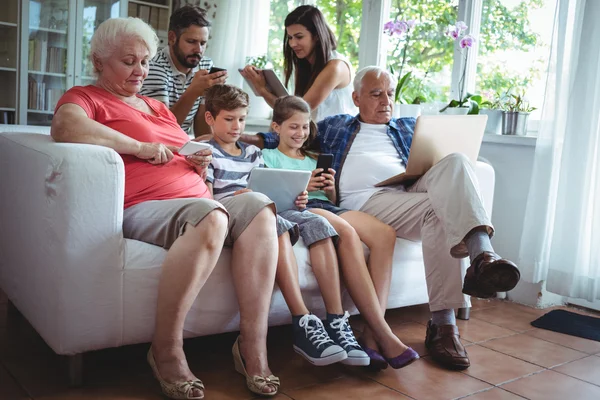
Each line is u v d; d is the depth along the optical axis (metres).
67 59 4.42
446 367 2.13
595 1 2.67
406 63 3.73
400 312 2.76
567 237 2.75
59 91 4.45
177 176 1.99
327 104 2.93
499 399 1.89
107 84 2.02
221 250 1.85
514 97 3.14
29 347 2.04
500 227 3.15
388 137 2.64
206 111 2.27
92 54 2.02
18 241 2.00
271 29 4.46
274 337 2.33
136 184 1.93
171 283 1.70
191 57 2.80
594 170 2.71
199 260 1.70
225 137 2.23
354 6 3.99
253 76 2.72
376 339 2.06
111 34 1.97
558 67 2.75
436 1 3.57
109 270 1.72
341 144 2.63
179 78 2.89
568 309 2.99
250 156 2.30
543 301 2.97
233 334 2.31
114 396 1.71
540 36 3.17
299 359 2.11
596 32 2.66
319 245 2.06
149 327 1.80
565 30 2.74
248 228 1.83
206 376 1.90
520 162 3.06
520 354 2.31
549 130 2.79
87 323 1.71
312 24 2.86
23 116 4.31
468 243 2.03
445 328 2.18
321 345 1.87
